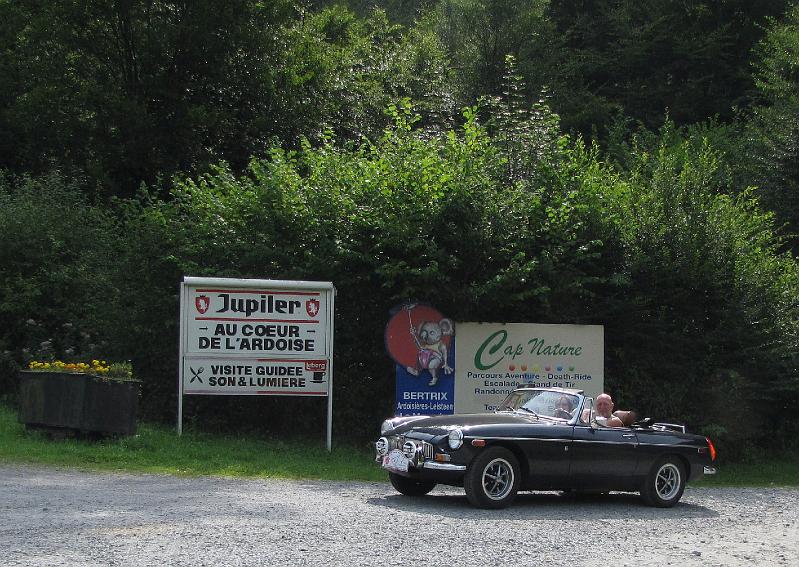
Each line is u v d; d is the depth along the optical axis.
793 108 28.77
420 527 9.33
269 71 30.23
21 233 20.50
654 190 19.55
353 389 17.73
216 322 15.84
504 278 16.73
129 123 28.14
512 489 11.04
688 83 42.94
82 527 8.38
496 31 41.59
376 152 18.86
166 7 29.59
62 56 29.00
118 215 25.62
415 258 16.86
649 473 12.10
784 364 18.98
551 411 12.12
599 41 46.84
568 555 8.32
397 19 52.06
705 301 19.02
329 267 16.92
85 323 19.06
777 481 17.53
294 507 10.32
